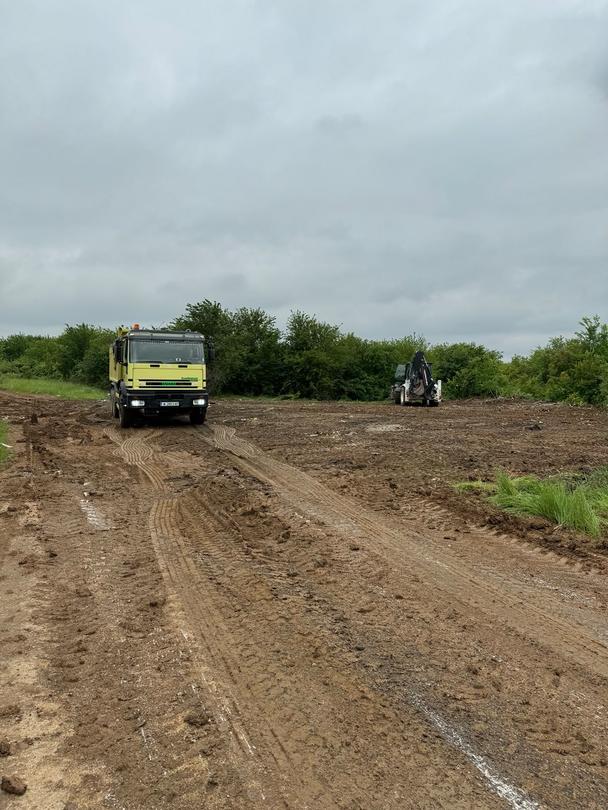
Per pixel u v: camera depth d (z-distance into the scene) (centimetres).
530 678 465
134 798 337
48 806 331
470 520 910
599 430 2073
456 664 484
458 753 374
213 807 329
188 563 713
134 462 1395
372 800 334
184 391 1966
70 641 523
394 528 860
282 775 354
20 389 3909
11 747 380
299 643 514
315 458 1448
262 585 640
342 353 4578
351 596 618
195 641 518
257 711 417
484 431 2030
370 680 457
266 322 4634
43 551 755
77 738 390
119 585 649
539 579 677
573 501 906
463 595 626
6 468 1284
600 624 564
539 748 380
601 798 336
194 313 4516
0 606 593
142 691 443
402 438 1822
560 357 4350
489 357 4381
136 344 1941
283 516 916
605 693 447
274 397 4506
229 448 1602
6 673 470
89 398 3431
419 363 3192
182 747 379
